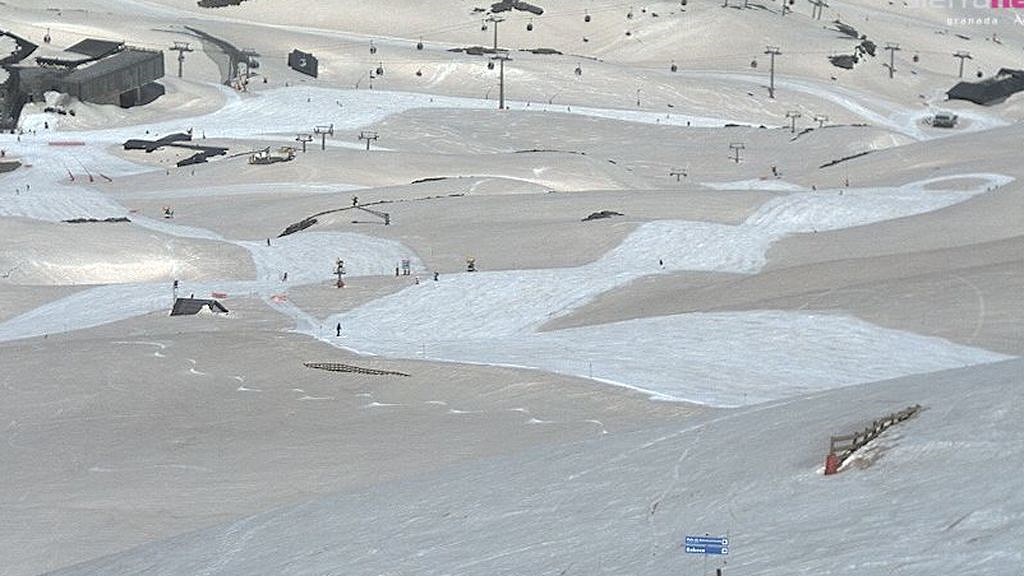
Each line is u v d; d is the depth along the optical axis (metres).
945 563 70.00
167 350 190.38
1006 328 182.38
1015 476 78.31
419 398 167.75
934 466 83.25
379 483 121.31
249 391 173.62
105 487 138.88
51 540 124.81
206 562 104.81
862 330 185.88
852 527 77.69
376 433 153.50
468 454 142.50
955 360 173.62
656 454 104.81
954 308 190.25
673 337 189.12
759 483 89.19
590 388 164.88
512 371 173.62
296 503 120.50
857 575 70.94
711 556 78.88
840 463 87.62
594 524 91.44
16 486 140.38
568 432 148.62
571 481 103.44
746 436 102.44
